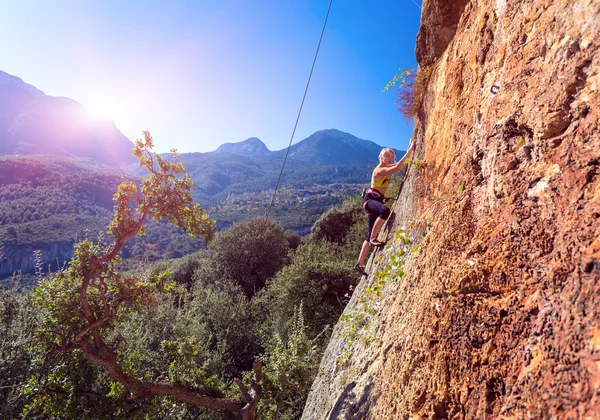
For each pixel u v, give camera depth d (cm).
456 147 300
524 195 170
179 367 562
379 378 293
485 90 252
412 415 189
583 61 153
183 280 2394
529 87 190
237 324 1273
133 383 516
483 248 185
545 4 197
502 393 136
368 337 399
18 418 530
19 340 541
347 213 2200
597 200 122
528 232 156
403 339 254
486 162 221
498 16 259
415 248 327
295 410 805
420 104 543
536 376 119
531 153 178
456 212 238
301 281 1248
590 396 95
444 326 188
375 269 530
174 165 545
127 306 538
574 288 117
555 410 106
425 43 561
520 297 146
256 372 558
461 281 184
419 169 423
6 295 626
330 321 1161
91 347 493
